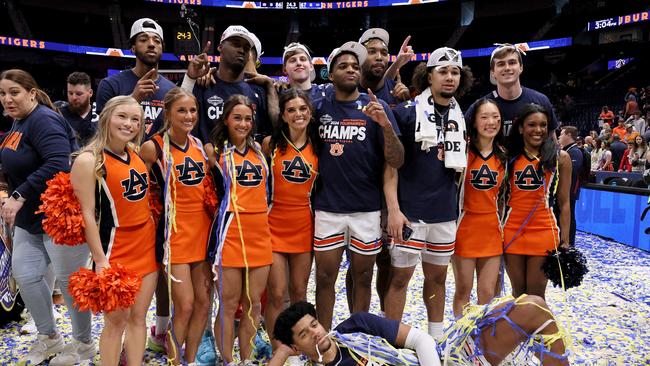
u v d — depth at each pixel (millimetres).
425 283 3547
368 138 3229
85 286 2477
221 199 3068
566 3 22719
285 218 3244
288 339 2514
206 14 26016
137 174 2781
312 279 5516
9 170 3244
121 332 2793
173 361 3031
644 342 3744
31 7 24547
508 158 3467
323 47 25828
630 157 10336
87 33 27625
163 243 2934
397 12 25672
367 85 3791
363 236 3248
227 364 3084
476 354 2611
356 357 2527
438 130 3332
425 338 2523
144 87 3203
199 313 3102
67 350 3326
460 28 26234
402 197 3391
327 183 3258
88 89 4523
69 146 3248
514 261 3537
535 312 2543
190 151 3000
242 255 3002
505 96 3643
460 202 3477
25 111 3191
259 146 3162
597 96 20516
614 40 23062
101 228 2721
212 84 3490
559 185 3555
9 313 4074
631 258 6434
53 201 2588
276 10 26266
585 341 3746
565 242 3574
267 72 29375
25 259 3244
